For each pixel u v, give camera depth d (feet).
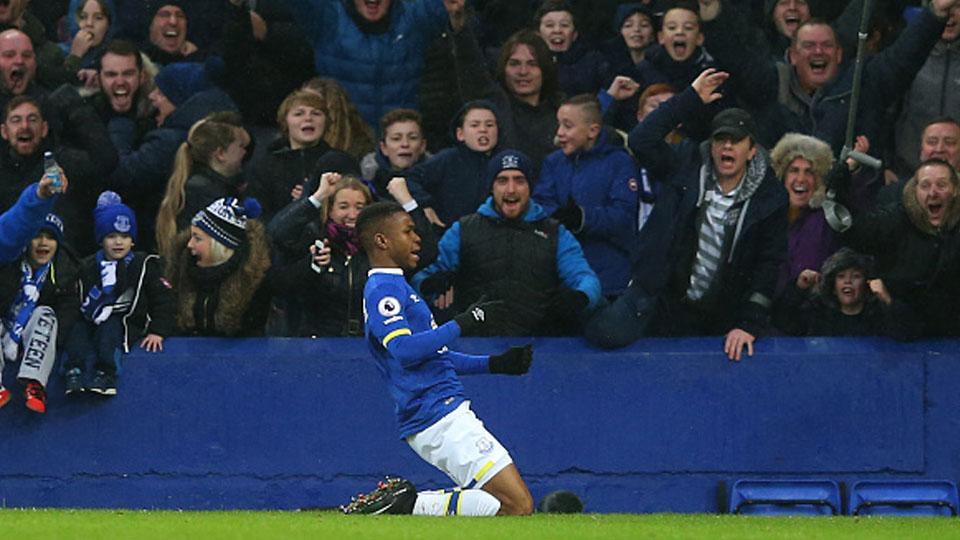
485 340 126.41
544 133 141.28
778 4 156.87
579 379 127.34
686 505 127.54
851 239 126.93
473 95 144.15
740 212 126.41
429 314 101.35
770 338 128.36
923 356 127.75
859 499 127.03
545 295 127.24
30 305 124.77
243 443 127.44
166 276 127.85
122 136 141.90
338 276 127.44
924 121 145.69
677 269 127.85
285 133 136.05
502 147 136.67
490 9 160.76
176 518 92.07
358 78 146.72
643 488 127.54
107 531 79.15
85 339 126.72
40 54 149.48
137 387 127.13
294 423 127.65
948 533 89.35
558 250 127.54
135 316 127.54
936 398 127.85
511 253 126.52
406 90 147.64
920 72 145.79
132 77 142.00
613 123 145.79
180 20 152.97
